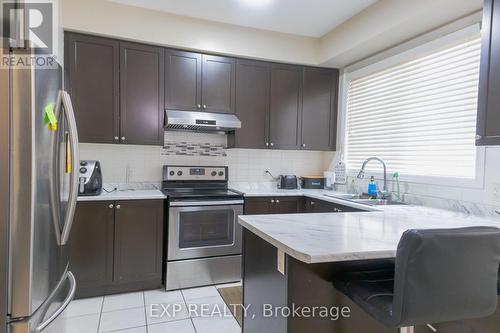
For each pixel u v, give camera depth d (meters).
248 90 3.41
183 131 3.46
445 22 2.50
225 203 3.04
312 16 3.06
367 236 1.40
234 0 2.78
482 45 1.78
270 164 3.87
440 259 1.08
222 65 3.30
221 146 3.64
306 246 1.23
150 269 2.83
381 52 3.18
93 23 2.79
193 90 3.19
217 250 3.01
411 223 1.71
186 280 2.90
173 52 3.11
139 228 2.78
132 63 2.97
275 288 1.46
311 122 3.70
